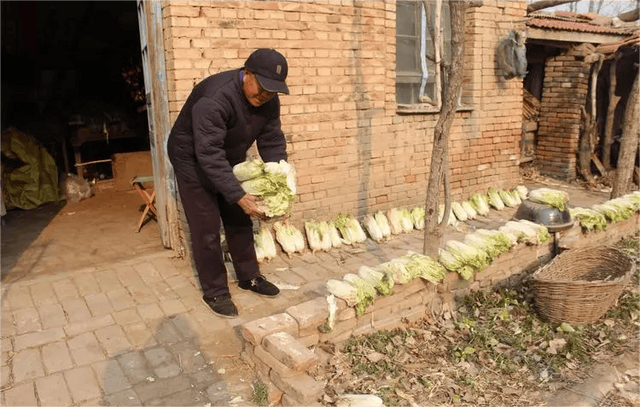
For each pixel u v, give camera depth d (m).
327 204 6.20
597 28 9.48
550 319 4.50
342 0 5.82
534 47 9.88
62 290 4.67
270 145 4.20
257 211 3.71
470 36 7.34
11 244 5.94
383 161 6.61
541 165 10.23
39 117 8.09
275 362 3.26
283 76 3.57
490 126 7.77
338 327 3.84
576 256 5.02
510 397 3.49
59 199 7.78
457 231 6.70
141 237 6.17
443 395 3.47
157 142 5.32
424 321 4.38
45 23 8.49
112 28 9.14
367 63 6.17
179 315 4.26
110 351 3.73
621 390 3.61
